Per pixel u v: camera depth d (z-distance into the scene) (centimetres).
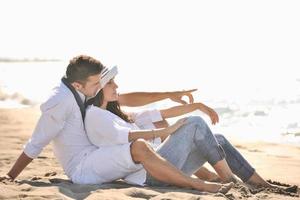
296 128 880
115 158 395
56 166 529
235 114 1042
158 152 411
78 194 369
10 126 864
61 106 397
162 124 468
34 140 406
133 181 402
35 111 1098
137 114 467
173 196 358
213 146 411
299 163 621
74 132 407
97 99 409
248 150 718
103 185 397
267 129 882
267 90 1380
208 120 954
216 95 1309
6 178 413
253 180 431
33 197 348
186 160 416
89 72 397
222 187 387
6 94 1473
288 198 388
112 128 396
